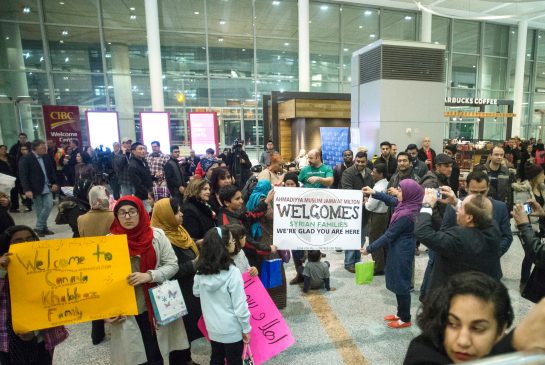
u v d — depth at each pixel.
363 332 3.00
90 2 12.73
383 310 3.38
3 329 1.81
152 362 2.16
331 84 15.64
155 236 2.19
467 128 18.08
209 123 10.48
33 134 12.92
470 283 1.00
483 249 2.00
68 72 12.92
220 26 14.09
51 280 1.90
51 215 7.80
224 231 2.26
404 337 2.91
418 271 4.37
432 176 3.92
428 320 1.04
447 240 2.03
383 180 4.36
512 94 18.70
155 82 12.88
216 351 2.17
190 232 2.78
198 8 13.66
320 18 15.05
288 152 12.70
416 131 7.05
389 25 15.91
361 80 7.45
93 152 9.62
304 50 14.07
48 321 1.89
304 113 11.20
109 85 13.39
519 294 3.59
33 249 1.88
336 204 3.18
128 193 6.82
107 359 2.73
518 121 18.61
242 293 2.04
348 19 15.35
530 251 2.21
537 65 19.59
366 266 2.93
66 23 12.65
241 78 14.59
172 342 2.33
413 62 6.87
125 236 2.03
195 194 2.85
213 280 2.00
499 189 4.35
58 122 10.27
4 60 12.33
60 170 9.67
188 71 14.09
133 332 2.08
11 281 1.83
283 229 3.14
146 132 10.48
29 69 12.54
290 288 3.93
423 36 15.80
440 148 7.27
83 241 1.97
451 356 0.98
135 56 13.52
